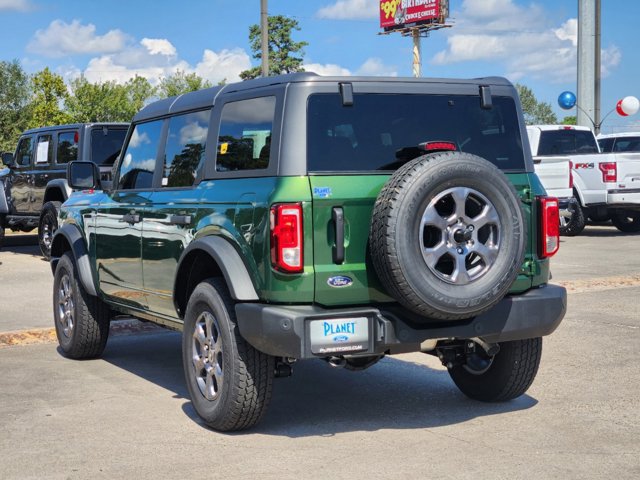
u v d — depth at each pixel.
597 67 28.16
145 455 5.08
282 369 5.42
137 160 6.90
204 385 5.68
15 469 4.86
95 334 7.68
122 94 78.81
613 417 5.73
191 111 6.21
